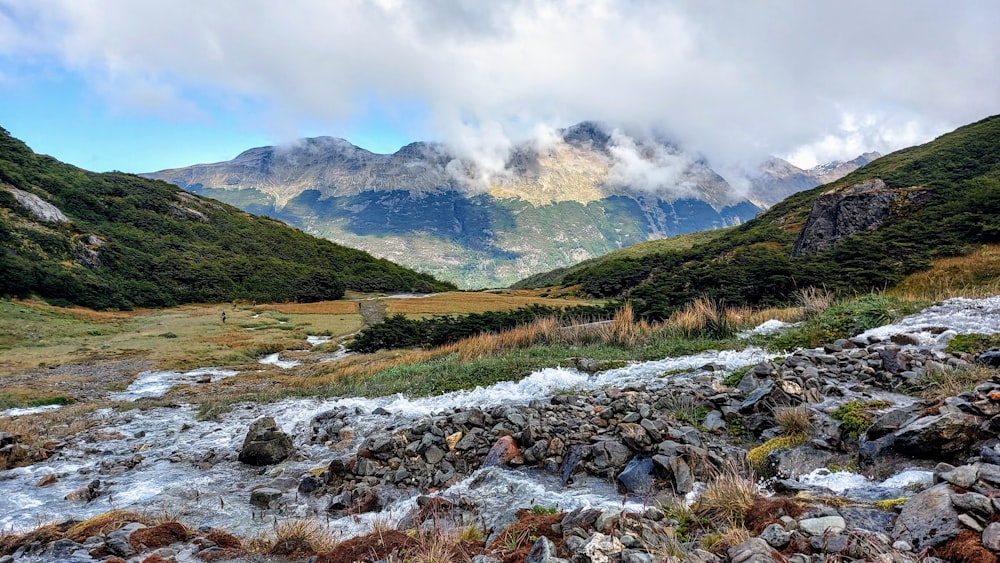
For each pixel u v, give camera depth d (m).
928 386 7.50
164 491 8.14
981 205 28.09
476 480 6.95
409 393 13.48
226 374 29.41
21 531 6.55
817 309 15.98
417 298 96.62
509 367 13.99
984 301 12.97
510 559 3.91
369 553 4.37
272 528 6.20
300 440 10.88
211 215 124.94
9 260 61.06
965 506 3.31
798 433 6.38
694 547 3.82
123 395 22.33
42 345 40.56
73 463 10.64
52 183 96.88
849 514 3.89
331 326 61.72
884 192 45.88
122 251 84.81
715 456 5.93
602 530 4.09
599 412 8.40
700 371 11.01
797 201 111.69
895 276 22.44
